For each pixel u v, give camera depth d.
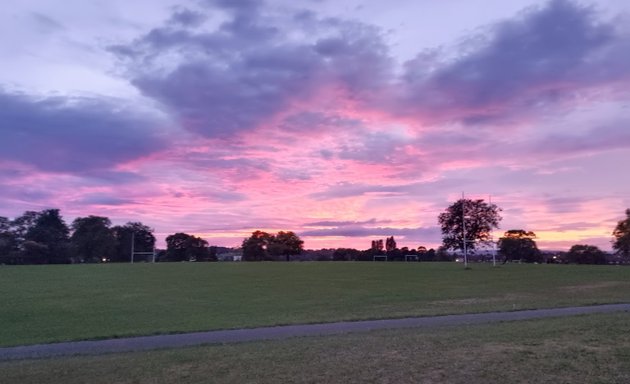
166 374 10.15
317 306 27.36
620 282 40.94
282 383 9.30
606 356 10.80
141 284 41.66
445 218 76.81
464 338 13.22
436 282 43.06
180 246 114.12
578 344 12.02
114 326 21.08
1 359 14.03
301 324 20.23
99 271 54.75
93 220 101.81
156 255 111.44
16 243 93.00
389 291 35.81
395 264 72.50
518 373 9.66
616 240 76.12
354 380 9.37
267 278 47.81
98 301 30.92
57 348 16.11
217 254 120.44
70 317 24.34
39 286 39.66
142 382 9.62
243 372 10.09
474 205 75.19
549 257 88.25
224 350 12.79
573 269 57.81
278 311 25.33
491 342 12.48
